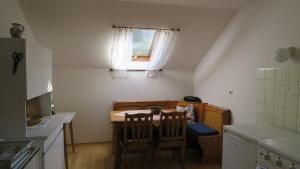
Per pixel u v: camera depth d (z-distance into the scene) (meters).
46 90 2.66
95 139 4.36
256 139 2.04
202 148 3.35
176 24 3.51
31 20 3.12
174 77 4.71
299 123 2.26
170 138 3.13
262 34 2.82
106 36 3.56
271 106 2.64
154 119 3.17
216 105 3.94
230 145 2.42
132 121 2.98
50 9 2.98
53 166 2.41
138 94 4.53
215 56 3.96
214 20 3.52
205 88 4.34
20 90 2.07
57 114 3.19
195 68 4.75
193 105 4.27
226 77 3.63
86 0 2.89
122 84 4.41
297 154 1.67
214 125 3.66
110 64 4.19
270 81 2.66
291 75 2.36
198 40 3.94
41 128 2.39
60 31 3.35
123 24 3.38
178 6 3.17
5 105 2.06
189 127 3.69
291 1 2.39
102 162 3.46
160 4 3.09
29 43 2.12
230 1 2.98
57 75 4.11
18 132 2.10
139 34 4.00
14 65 2.04
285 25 2.47
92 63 4.11
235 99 3.40
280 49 2.34
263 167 1.92
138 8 3.13
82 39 3.56
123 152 3.26
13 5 2.70
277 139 2.04
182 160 3.21
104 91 4.34
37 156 1.96
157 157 3.62
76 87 4.20
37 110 2.99
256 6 2.92
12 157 1.50
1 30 2.40
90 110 4.29
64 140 3.07
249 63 3.07
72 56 3.88
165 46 3.88
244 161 2.19
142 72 4.50
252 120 3.02
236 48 3.37
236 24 3.37
